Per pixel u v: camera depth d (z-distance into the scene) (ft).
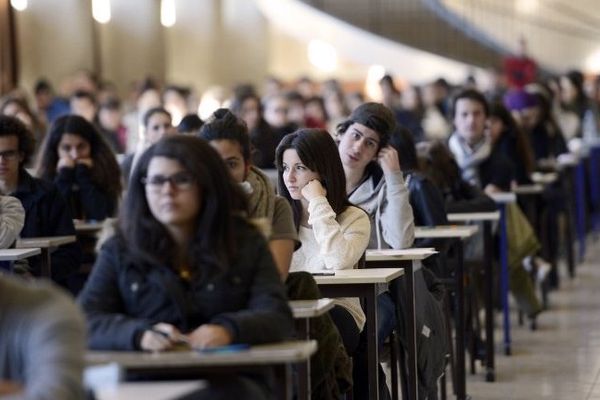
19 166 40.24
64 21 109.09
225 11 146.82
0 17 102.78
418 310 35.32
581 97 90.22
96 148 46.26
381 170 38.04
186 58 141.38
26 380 18.71
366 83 150.51
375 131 37.42
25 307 18.89
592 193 87.71
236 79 147.33
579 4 147.13
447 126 94.53
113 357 21.38
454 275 42.27
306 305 25.76
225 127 29.09
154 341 21.94
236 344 22.13
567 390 43.14
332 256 32.30
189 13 141.38
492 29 146.72
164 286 22.72
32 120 68.44
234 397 21.44
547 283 62.90
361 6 146.61
